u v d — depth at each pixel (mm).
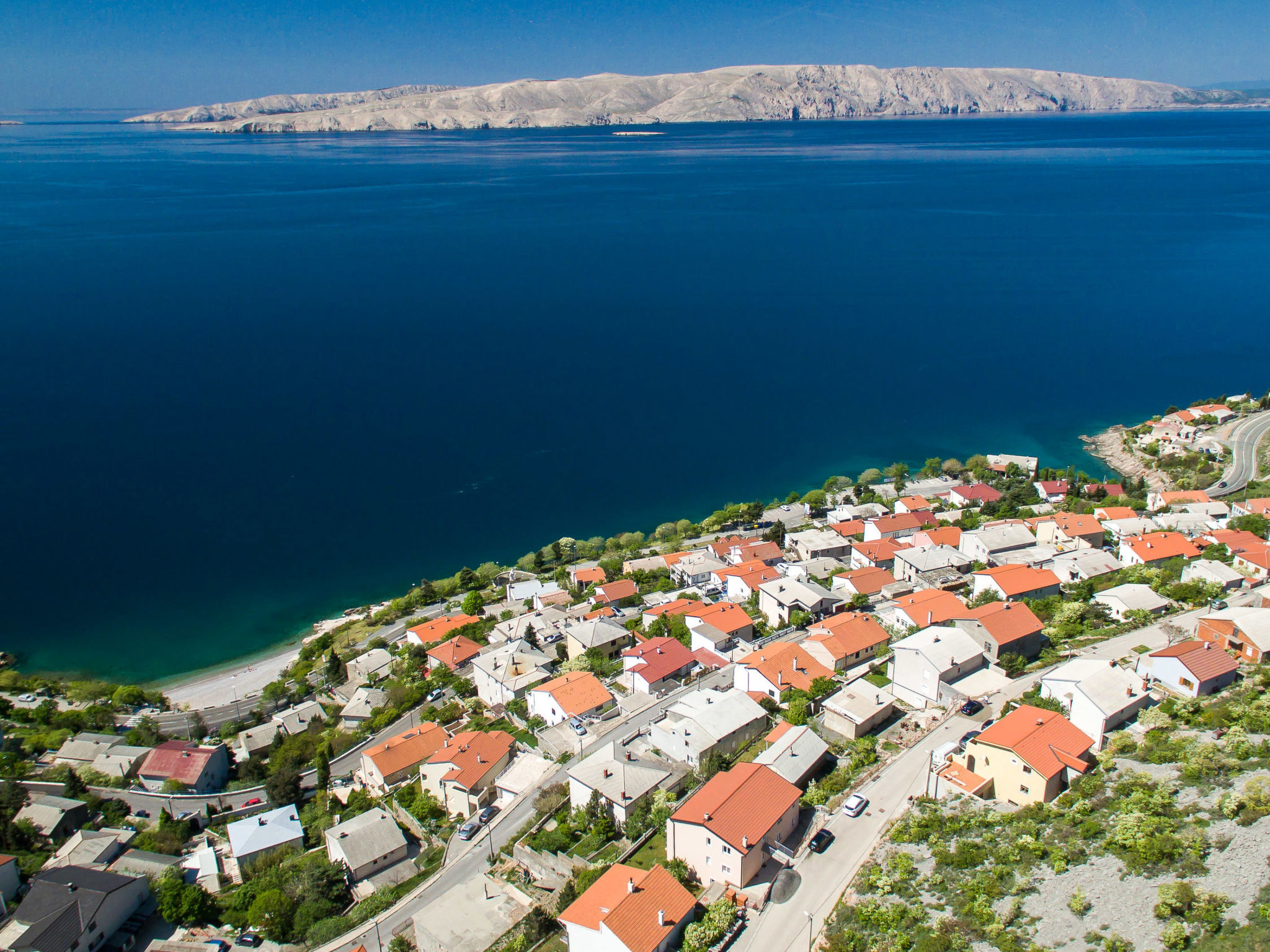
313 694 124812
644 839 72812
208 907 78562
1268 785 63156
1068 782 71250
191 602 159250
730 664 107875
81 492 198625
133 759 106312
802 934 60188
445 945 66250
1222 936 51812
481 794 87938
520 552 173250
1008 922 57281
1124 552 127625
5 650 146125
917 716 88750
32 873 84688
